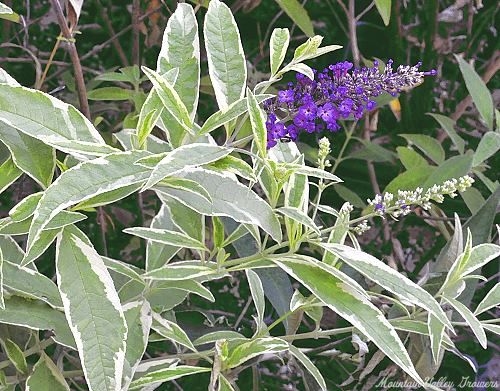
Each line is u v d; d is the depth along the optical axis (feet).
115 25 4.11
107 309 2.21
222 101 2.46
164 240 2.53
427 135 3.89
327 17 4.20
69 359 2.85
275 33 2.46
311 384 3.11
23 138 2.37
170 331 2.62
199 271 2.54
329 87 2.46
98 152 2.25
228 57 2.48
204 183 2.37
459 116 4.05
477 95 3.37
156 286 2.67
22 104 2.24
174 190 2.36
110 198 2.35
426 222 3.97
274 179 2.35
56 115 2.27
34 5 4.01
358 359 3.01
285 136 2.48
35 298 2.50
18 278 2.49
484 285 3.87
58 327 2.47
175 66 2.50
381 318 2.32
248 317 3.87
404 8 4.05
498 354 3.95
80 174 2.15
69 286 2.22
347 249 2.40
